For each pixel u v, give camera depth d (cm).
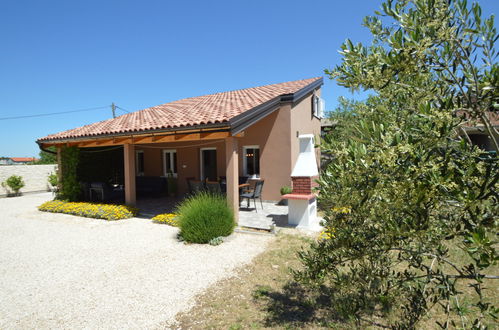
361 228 208
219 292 420
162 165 1488
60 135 1200
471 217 145
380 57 183
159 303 392
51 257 585
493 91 145
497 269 452
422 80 189
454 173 144
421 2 166
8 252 621
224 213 688
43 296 418
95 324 345
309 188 774
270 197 1153
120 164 1420
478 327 171
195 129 787
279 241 654
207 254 581
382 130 164
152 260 556
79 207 1028
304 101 1273
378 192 168
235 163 787
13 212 1109
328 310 362
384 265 247
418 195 150
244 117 800
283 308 371
